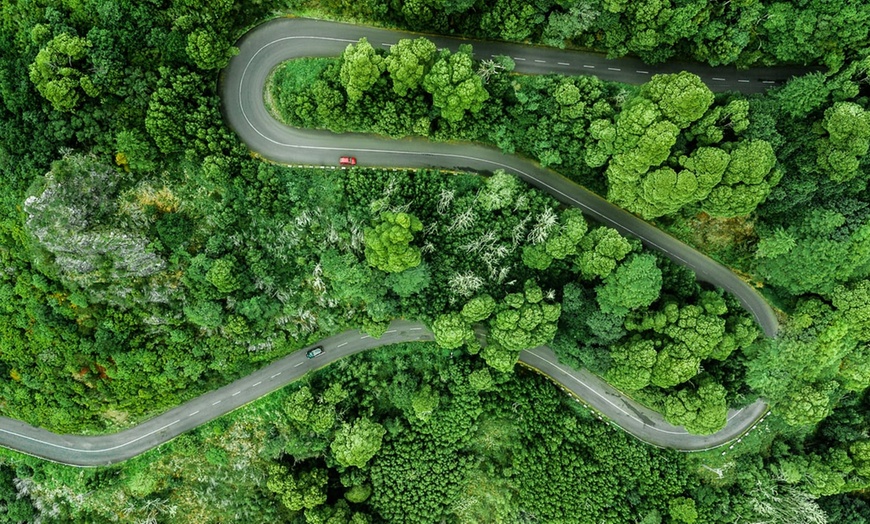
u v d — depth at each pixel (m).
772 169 58.88
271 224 67.62
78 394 69.19
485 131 64.75
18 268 64.06
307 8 63.94
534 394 73.25
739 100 56.69
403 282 66.69
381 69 58.12
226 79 65.25
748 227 65.56
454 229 68.06
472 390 72.88
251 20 64.06
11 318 66.25
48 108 60.31
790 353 65.69
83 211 60.78
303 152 67.38
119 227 63.03
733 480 73.25
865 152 56.06
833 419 73.12
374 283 67.62
